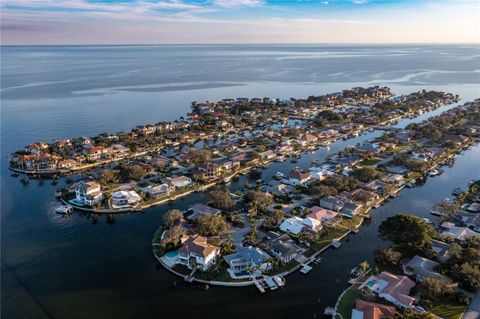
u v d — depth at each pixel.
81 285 103.75
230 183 182.62
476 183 168.75
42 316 91.56
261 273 107.38
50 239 129.00
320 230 129.50
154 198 160.75
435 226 134.50
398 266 110.00
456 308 92.12
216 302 97.25
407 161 197.00
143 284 104.44
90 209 150.12
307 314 93.38
